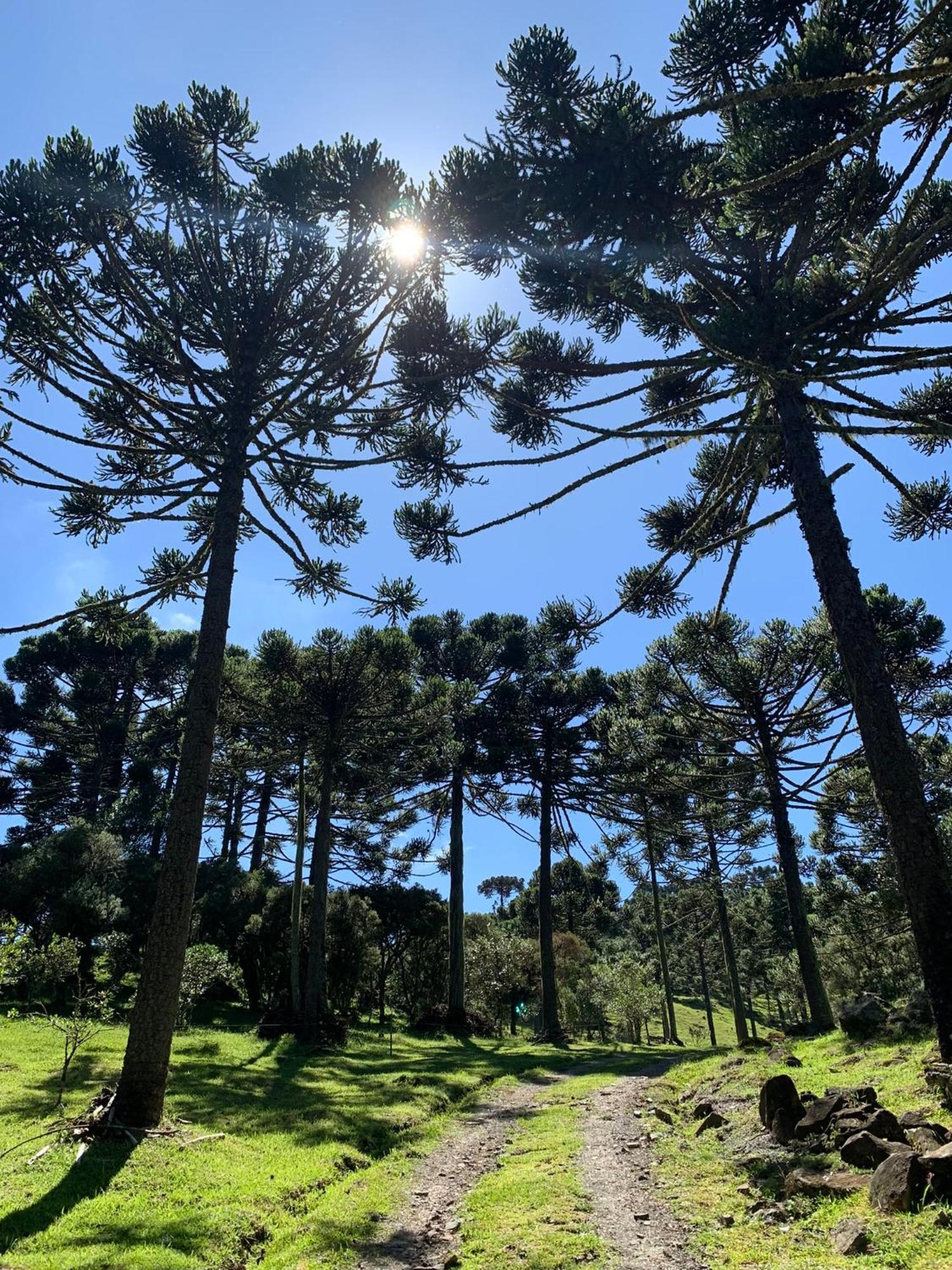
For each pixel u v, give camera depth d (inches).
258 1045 653.3
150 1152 269.0
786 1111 259.8
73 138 334.3
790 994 1505.9
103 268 381.4
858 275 264.4
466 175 270.2
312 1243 204.4
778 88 196.7
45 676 1325.0
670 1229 198.2
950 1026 234.5
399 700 820.0
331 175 335.6
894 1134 213.8
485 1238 202.7
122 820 1182.9
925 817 254.2
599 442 331.6
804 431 313.4
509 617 1118.4
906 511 422.0
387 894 1221.7
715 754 668.7
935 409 371.2
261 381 397.7
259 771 933.2
